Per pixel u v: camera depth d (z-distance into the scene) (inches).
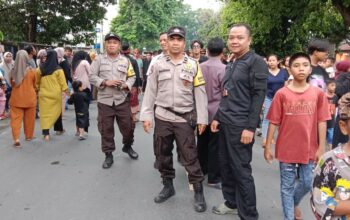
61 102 323.9
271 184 218.4
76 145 303.4
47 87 313.4
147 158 266.8
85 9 922.7
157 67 178.5
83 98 319.0
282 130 153.0
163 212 177.6
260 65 149.1
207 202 190.1
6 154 275.7
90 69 243.9
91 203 187.8
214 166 207.2
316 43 201.5
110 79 239.9
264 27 588.4
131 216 173.3
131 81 246.5
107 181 219.6
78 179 222.5
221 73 201.5
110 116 243.8
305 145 150.2
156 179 223.8
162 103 179.0
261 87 148.7
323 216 79.1
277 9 554.9
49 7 882.8
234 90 153.0
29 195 197.6
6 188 207.8
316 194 81.6
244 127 151.6
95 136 336.8
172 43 173.9
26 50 306.5
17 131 296.0
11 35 828.0
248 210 155.9
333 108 195.6
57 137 331.0
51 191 203.5
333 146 179.3
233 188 169.6
